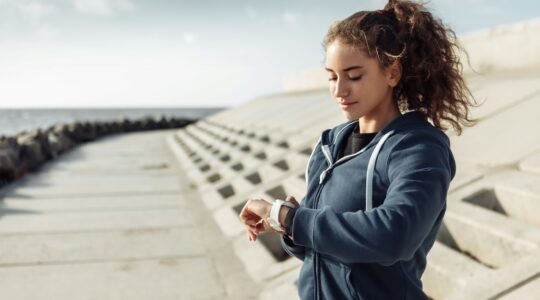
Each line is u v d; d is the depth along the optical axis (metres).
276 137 10.23
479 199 4.06
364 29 1.35
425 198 1.18
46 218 6.38
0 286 4.12
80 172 10.47
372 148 1.38
